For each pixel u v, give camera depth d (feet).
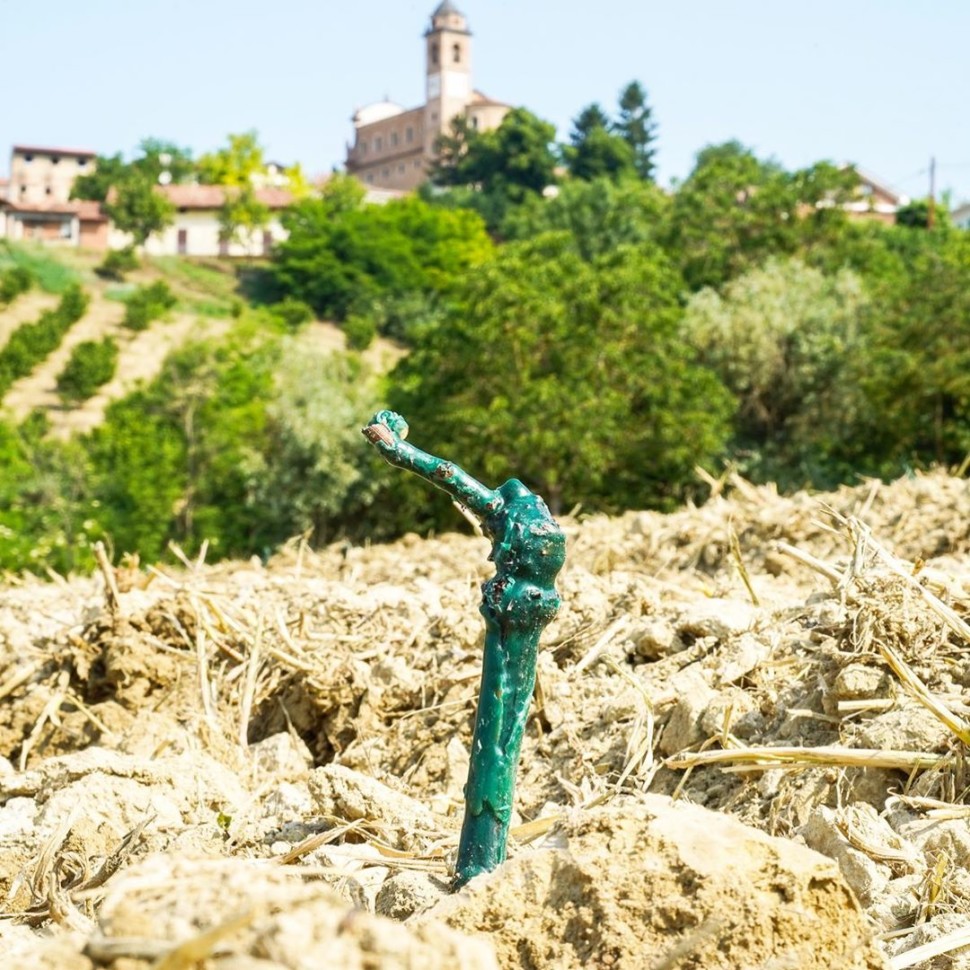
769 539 39.55
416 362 118.42
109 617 27.76
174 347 166.61
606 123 395.96
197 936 7.57
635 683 20.67
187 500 138.82
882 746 17.72
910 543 39.32
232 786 19.66
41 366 235.81
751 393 128.77
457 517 114.32
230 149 370.94
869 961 10.96
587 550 42.04
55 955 7.75
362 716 23.59
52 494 130.31
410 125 513.86
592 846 11.55
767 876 11.04
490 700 14.03
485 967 8.25
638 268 118.32
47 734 25.86
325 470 129.90
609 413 107.14
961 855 15.56
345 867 15.49
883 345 123.13
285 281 286.05
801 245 178.40
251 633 26.76
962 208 334.65
